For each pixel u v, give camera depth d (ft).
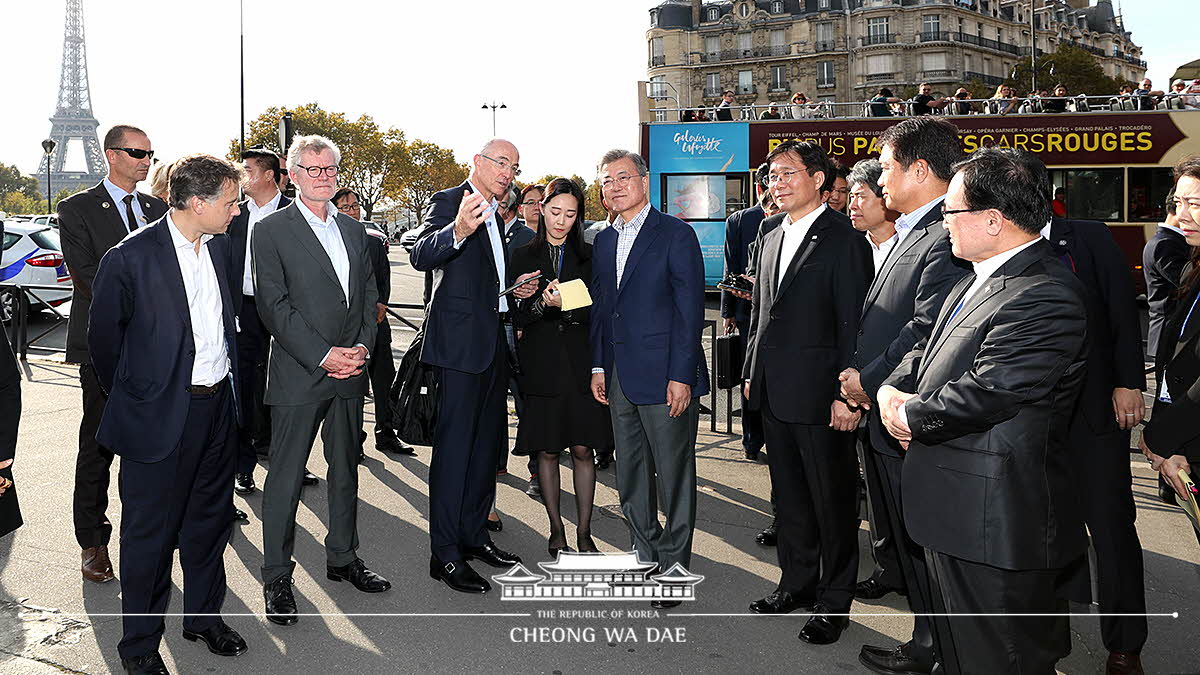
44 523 15.33
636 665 10.80
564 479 19.16
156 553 10.24
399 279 76.64
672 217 12.62
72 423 22.70
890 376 9.13
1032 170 7.78
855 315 11.40
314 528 15.67
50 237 42.98
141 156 13.96
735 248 20.39
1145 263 13.12
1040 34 282.97
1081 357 7.72
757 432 20.03
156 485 10.24
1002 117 52.34
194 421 10.50
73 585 12.84
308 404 12.16
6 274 41.57
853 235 11.71
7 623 11.57
